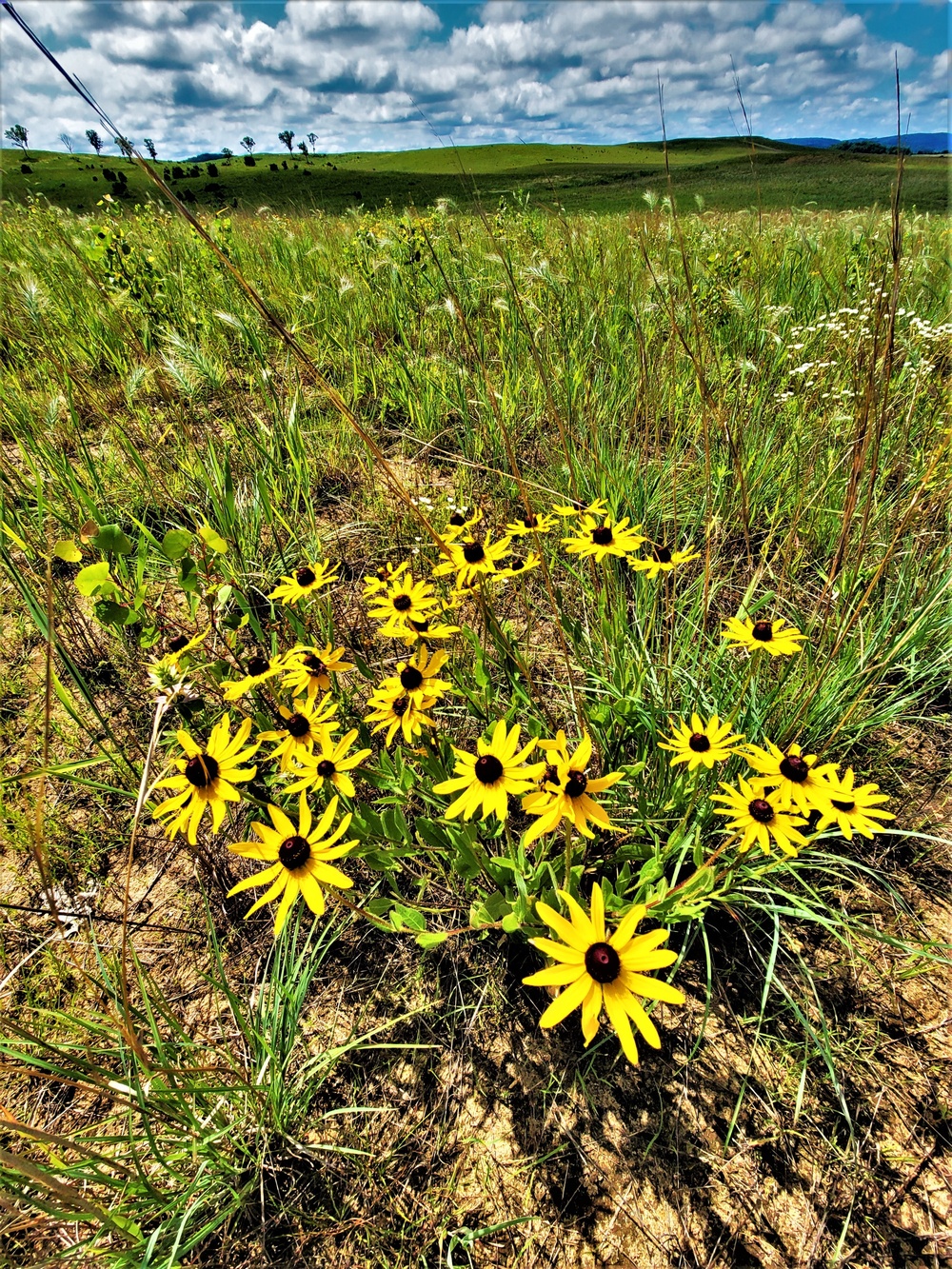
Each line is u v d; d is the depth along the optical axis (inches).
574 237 67.9
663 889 18.0
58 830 23.8
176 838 23.9
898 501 34.0
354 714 24.2
